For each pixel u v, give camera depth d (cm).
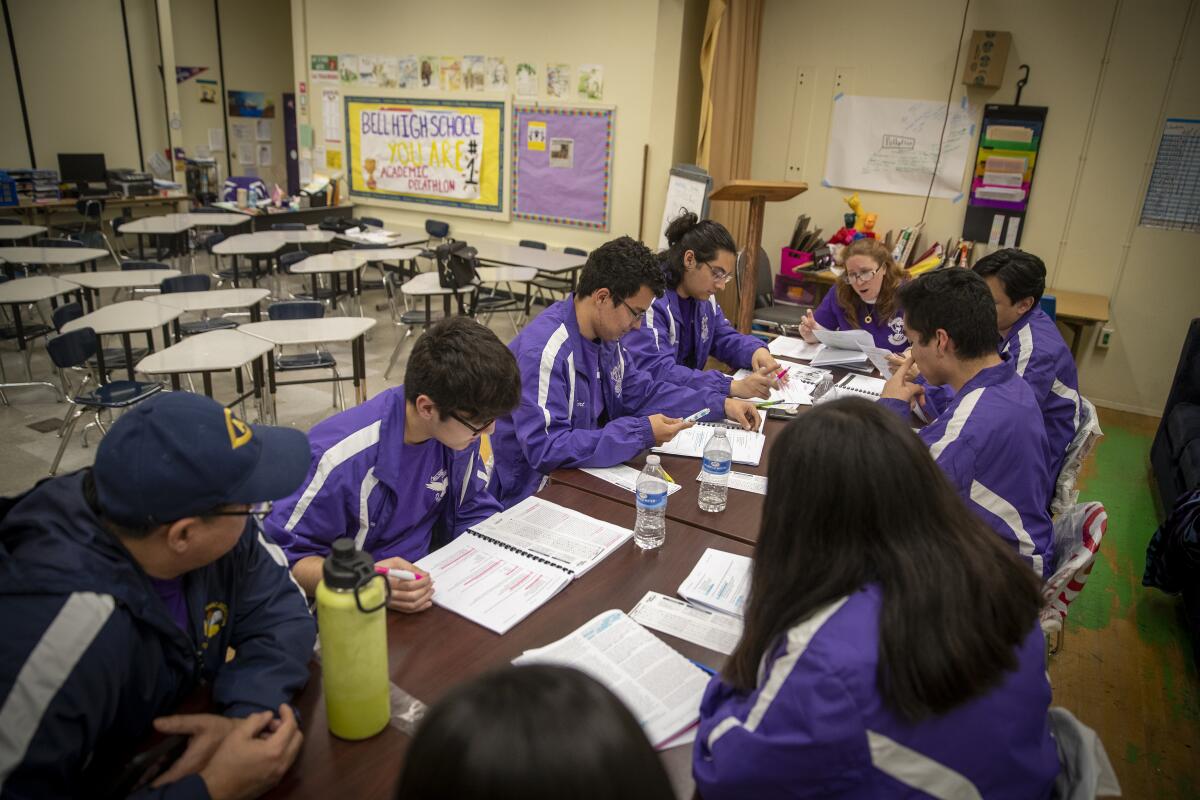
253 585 121
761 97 585
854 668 84
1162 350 505
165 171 978
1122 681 254
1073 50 485
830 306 349
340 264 582
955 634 84
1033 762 89
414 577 129
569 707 46
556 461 197
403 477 154
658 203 577
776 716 87
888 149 552
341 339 410
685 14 533
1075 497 243
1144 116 477
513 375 139
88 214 812
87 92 891
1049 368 249
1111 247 504
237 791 92
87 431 425
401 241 695
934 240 552
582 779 42
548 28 670
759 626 96
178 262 805
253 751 94
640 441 204
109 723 94
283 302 467
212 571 115
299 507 143
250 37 1025
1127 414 517
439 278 540
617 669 121
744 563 158
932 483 91
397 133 797
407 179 805
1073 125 496
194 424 94
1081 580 173
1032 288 253
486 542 160
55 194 825
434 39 745
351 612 98
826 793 87
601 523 171
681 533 170
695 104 575
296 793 96
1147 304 503
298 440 108
